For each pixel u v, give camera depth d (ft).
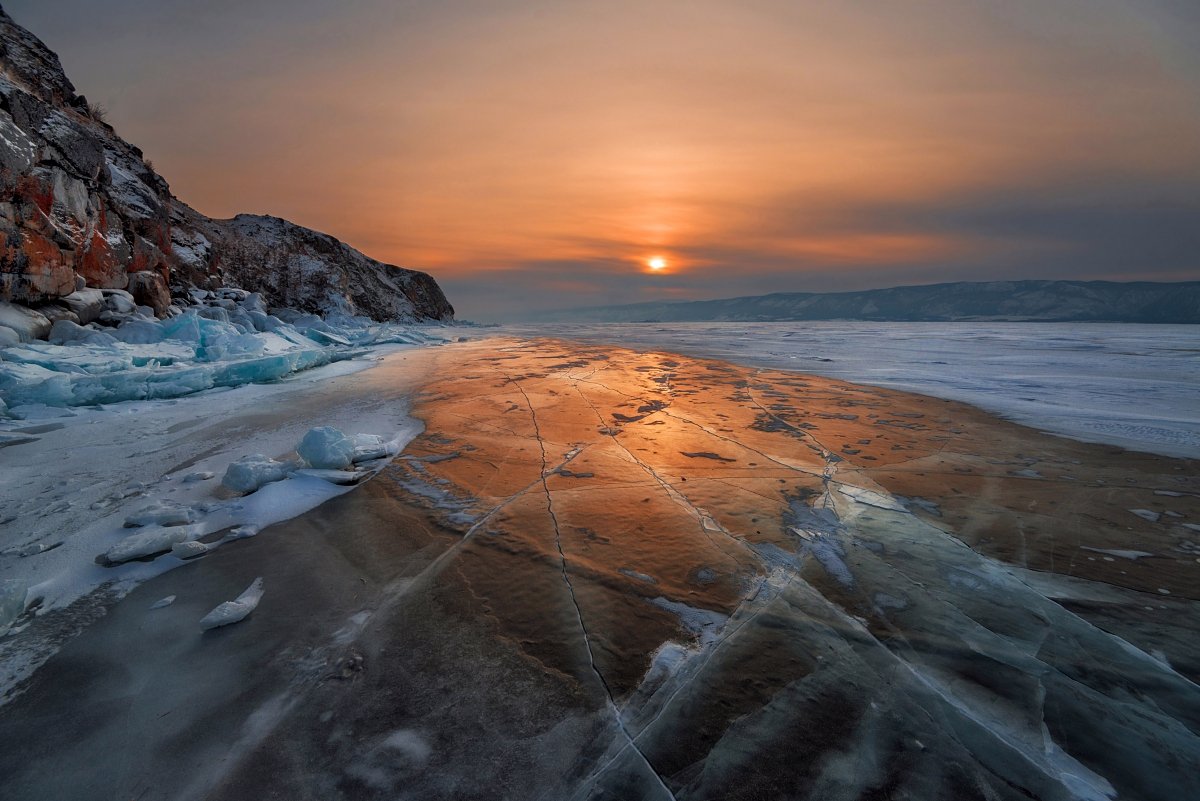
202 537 9.04
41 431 15.42
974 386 24.45
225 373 23.29
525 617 6.89
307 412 18.33
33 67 39.65
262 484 11.15
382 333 55.06
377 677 5.74
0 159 22.67
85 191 29.25
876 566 8.27
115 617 6.82
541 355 38.32
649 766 4.68
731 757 4.79
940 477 12.24
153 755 4.73
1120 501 10.77
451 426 16.56
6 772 4.53
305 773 4.55
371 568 8.12
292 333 37.96
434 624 6.73
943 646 6.39
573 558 8.46
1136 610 7.11
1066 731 5.13
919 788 4.50
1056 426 16.89
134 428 15.94
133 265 34.81
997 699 5.55
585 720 5.18
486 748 4.84
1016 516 10.10
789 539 9.18
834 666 6.02
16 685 5.58
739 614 7.02
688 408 19.44
